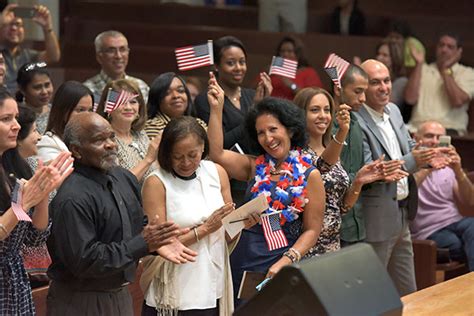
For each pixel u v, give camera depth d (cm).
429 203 1841
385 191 1476
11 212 973
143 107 1441
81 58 2622
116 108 1391
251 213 1157
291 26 2709
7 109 1035
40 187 972
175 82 1491
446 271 1905
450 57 2303
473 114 2308
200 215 1156
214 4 2978
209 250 1165
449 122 2284
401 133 1542
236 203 1417
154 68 2625
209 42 1456
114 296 1089
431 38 2822
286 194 1206
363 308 795
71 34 2712
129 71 2622
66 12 2838
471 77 2317
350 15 2755
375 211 1473
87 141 1055
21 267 1037
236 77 1558
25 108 1209
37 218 1020
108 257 1034
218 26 2873
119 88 1422
